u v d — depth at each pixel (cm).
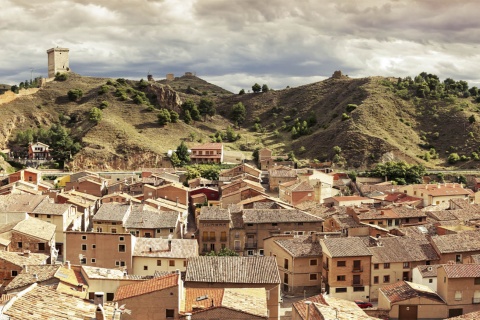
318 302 7294
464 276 9169
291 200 18125
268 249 11969
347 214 14338
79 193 17775
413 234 12475
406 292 9244
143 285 6681
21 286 6981
